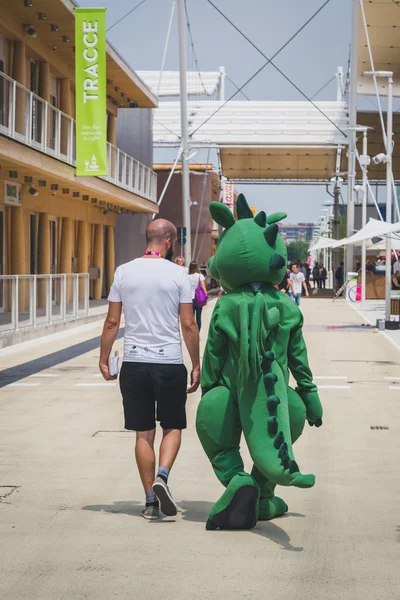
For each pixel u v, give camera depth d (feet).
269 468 23.41
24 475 33.09
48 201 138.51
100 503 28.99
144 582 21.26
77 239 164.66
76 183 128.36
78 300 114.73
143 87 173.99
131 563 22.71
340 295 229.04
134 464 34.99
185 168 203.21
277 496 29.43
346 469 34.35
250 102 226.38
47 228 138.62
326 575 21.80
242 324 24.44
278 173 284.82
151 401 26.81
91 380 61.05
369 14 211.61
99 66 119.75
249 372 24.22
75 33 121.60
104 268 190.08
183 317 26.61
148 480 27.02
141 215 201.05
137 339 26.50
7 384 59.11
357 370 67.51
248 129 224.12
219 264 25.62
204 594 20.42
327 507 28.63
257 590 20.70
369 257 306.14
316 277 288.10
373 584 21.17
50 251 145.48
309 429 43.04
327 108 225.56
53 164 115.75
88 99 120.67
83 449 37.93
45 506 28.60
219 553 23.54
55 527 26.12
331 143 223.10
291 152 260.42
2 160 100.99
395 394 55.01
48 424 44.11
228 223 25.95
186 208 203.31
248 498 25.48
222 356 25.52
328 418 46.21
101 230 178.40
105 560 22.97
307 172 282.97
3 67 119.44
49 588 20.84
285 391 24.73
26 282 90.38
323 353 80.84
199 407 25.72
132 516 27.32
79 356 76.74
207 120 225.15
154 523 26.50
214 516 25.72
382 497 29.96
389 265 115.65
